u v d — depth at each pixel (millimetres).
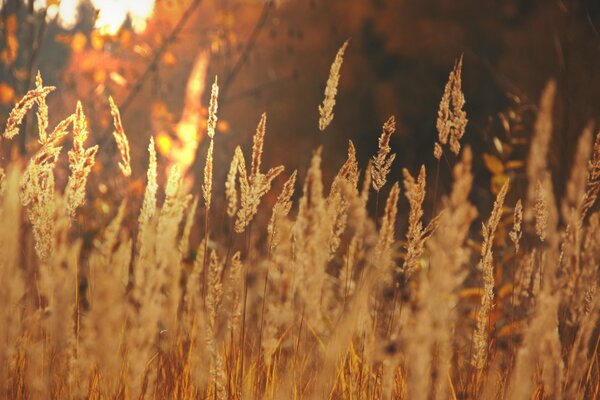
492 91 18344
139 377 2980
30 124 7750
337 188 3562
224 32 11883
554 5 17875
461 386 3639
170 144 9070
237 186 9836
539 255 3814
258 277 4141
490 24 21906
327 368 3246
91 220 6891
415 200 3549
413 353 2578
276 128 26578
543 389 3461
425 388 2568
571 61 7711
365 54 26891
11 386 3225
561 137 6453
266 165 25828
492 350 3922
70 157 3451
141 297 2957
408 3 25609
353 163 3623
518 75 18531
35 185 3273
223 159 11703
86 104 10352
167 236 2945
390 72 26531
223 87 11594
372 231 3445
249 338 4184
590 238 3166
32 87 9305
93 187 8070
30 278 3467
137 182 8039
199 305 3527
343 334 3271
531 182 3574
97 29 9938
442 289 2562
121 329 3229
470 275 5062
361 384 3539
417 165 21453
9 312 2988
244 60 11898
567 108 6898
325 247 3377
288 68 26938
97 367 3287
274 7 12219
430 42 24672
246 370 3703
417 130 24547
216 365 3350
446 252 2562
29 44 9289
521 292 3930
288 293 3465
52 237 3137
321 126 3416
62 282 2932
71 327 2951
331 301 4082
